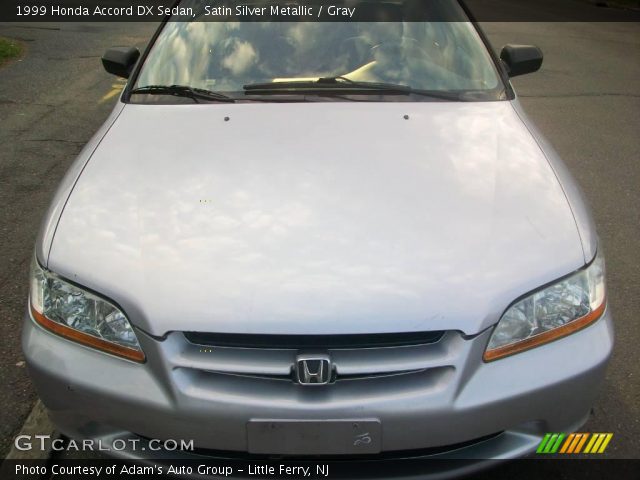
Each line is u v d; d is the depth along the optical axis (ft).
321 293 5.86
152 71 9.48
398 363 5.78
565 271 6.30
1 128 17.66
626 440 7.77
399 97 8.77
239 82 9.08
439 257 6.18
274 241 6.30
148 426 6.00
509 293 6.02
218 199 6.86
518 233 6.50
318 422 5.72
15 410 8.25
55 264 6.45
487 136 8.00
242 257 6.17
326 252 6.18
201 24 9.98
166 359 5.86
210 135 7.98
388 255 6.17
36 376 6.35
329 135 7.88
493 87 9.14
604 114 20.31
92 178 7.38
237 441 5.88
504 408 5.91
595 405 8.26
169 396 5.87
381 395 5.76
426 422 5.79
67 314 6.28
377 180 7.09
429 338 5.90
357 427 5.74
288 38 9.63
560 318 6.19
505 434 6.24
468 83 9.13
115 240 6.48
